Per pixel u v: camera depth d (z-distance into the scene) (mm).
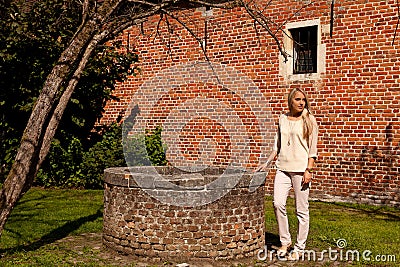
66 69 4949
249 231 6066
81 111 12742
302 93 5863
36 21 11594
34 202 10211
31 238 6949
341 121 10180
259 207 6230
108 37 5270
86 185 12234
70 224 7902
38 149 5020
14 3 11570
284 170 5914
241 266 5621
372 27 9820
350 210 9391
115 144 12195
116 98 12820
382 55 9719
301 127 5801
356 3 9984
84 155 12320
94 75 12094
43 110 4945
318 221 8281
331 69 10281
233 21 11570
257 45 11234
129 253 6008
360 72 9953
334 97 10250
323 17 10352
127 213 6031
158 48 12828
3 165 12391
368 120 9875
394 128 9602
